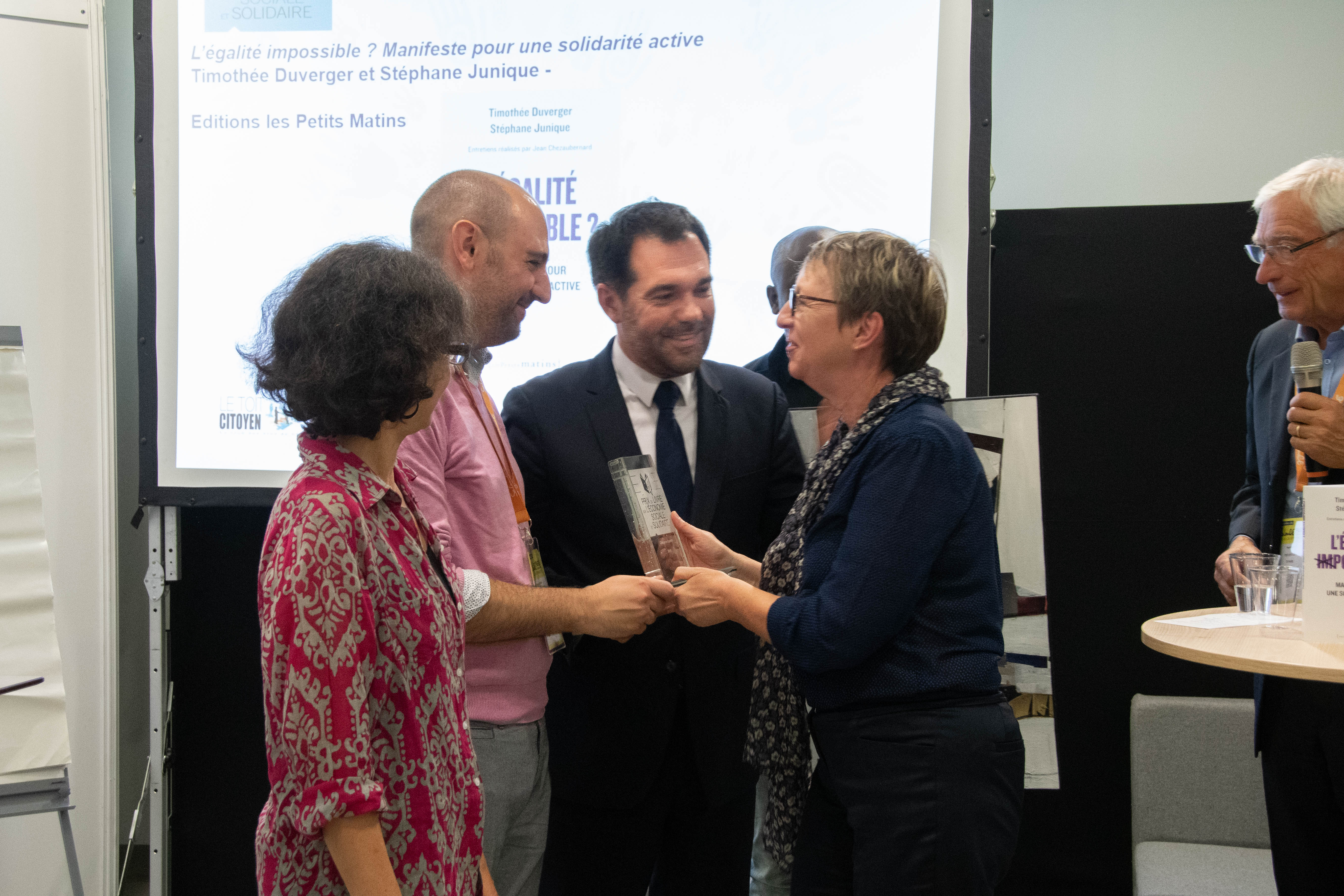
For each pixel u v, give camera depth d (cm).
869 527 123
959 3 220
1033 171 303
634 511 157
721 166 229
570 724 174
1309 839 172
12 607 211
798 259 226
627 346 178
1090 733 269
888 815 124
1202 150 296
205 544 271
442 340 93
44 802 210
